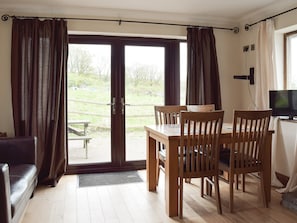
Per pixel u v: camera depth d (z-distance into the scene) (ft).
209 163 8.72
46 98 11.62
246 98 14.19
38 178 11.55
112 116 13.70
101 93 13.57
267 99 12.17
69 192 10.64
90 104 13.48
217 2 11.57
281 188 10.85
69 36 12.98
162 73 14.21
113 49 13.52
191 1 11.39
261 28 12.32
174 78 14.23
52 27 11.66
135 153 14.07
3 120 11.85
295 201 8.84
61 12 12.10
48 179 11.41
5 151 9.52
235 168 8.87
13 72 11.34
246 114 8.61
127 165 13.91
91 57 13.37
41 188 11.14
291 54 12.10
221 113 8.48
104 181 12.01
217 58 14.11
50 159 11.57
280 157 11.44
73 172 13.17
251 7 12.24
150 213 8.71
